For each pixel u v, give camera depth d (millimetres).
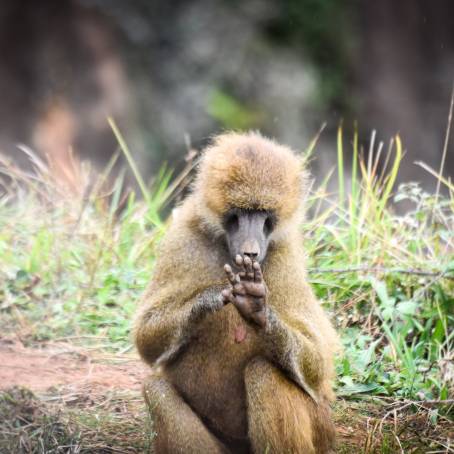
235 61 31234
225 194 8375
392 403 10133
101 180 14219
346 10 34250
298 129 31031
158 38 31562
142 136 29734
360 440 9398
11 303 11656
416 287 11688
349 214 12703
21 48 30375
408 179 32188
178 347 8250
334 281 11820
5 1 30344
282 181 8453
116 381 10188
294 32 32812
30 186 14266
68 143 29156
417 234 12328
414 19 35562
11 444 8453
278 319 8117
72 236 12805
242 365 8445
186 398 8594
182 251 8516
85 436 8969
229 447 8789
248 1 32312
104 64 30625
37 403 9148
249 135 9414
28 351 10820
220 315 8328
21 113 29500
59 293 12062
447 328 11305
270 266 8531
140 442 8969
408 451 9305
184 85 30844
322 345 8453
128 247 13148
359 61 33938
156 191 16328
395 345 10812
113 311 11797
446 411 10125
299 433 8172
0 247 12719
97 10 31391
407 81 34812
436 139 33875
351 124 32438
